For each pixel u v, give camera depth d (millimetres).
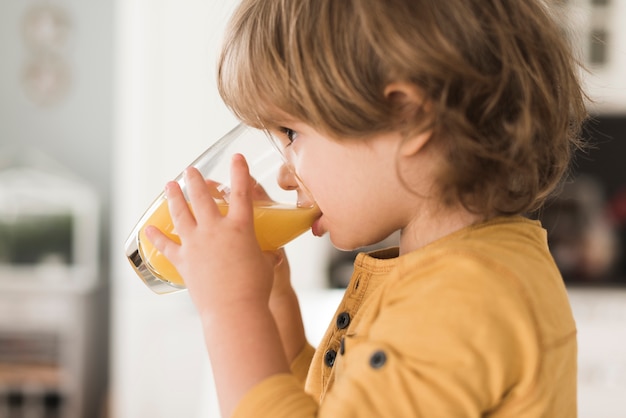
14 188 3742
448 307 704
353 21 758
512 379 707
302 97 771
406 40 746
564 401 778
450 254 749
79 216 3752
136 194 3082
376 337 718
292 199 897
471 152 758
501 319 705
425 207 807
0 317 3506
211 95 3049
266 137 890
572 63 875
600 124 3576
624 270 3363
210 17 2850
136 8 3047
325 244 3002
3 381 3531
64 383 3553
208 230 795
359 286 859
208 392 2047
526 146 774
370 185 792
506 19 784
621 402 2760
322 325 2102
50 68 4035
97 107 4055
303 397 733
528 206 801
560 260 3303
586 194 3506
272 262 872
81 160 4062
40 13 4016
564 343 768
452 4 766
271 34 788
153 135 3062
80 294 3535
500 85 765
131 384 3104
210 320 768
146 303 3119
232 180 813
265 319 770
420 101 757
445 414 673
